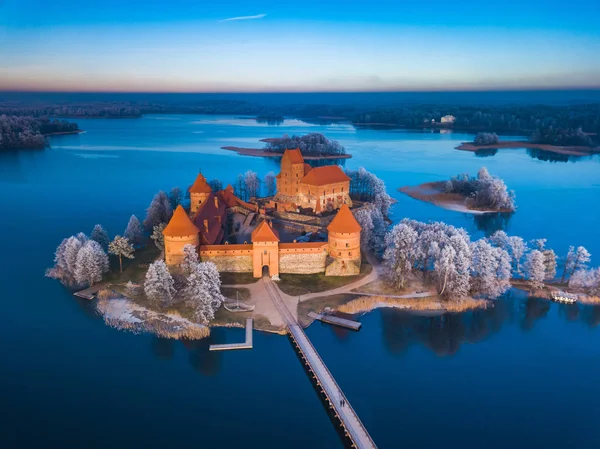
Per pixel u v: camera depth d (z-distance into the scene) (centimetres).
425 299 11194
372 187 19975
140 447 7081
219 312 10369
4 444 7088
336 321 10175
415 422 7612
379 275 12344
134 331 9888
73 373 8694
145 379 8600
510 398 8244
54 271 12694
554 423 7669
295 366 9006
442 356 9375
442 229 13338
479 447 7131
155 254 13475
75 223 17625
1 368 8800
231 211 16612
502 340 9994
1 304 11038
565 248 15725
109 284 11681
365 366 8981
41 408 7856
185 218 11725
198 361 9069
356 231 12050
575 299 11431
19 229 16800
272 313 10394
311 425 7638
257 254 11806
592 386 8600
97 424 7544
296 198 17000
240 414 7831
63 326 10162
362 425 7262
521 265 12600
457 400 8150
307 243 12125
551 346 9838
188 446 7131
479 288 11581
